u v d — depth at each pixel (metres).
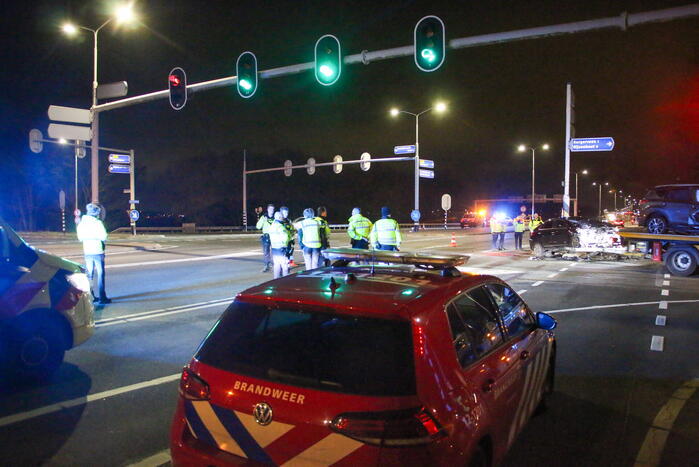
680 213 15.23
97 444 4.07
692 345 7.27
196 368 2.86
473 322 3.32
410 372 2.50
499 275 14.80
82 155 25.42
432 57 11.00
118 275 14.09
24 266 5.36
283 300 2.86
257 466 2.55
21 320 5.29
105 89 19.38
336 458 2.40
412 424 2.39
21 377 5.47
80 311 5.79
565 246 19.00
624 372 6.10
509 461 3.91
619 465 3.88
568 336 7.78
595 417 4.77
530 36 10.27
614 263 18.06
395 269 3.68
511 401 3.39
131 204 34.78
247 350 2.81
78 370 5.92
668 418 4.75
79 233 9.73
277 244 11.09
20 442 4.09
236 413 2.63
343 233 43.09
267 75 13.59
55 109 17.58
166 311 9.25
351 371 2.54
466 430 2.61
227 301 10.24
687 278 14.38
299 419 2.46
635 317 9.12
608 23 9.55
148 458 3.86
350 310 2.71
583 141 21.95
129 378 5.65
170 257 19.34
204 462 2.69
